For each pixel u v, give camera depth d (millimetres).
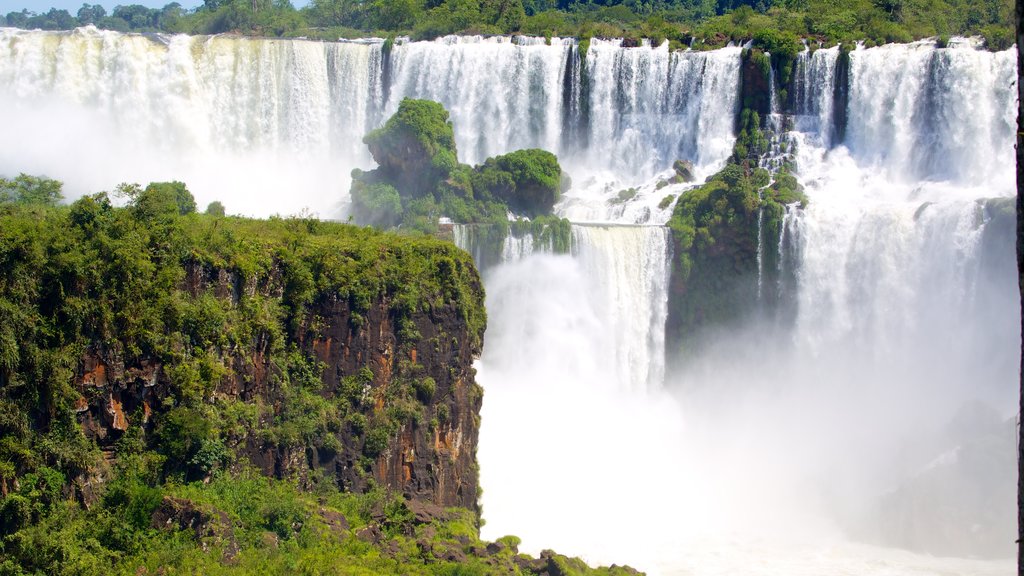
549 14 168750
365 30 158750
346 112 131750
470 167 120188
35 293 65188
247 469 71875
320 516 70500
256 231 77750
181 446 68000
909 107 124250
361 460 76375
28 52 125562
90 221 68000
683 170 124750
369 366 77500
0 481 62875
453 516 76375
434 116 117750
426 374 79688
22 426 64125
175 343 68812
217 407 70625
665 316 114812
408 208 113375
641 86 131375
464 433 81625
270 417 73750
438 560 68500
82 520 64125
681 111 130500
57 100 125500
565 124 132500
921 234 112812
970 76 121750
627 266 113188
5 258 64750
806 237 114875
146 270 68062
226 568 63062
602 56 131375
